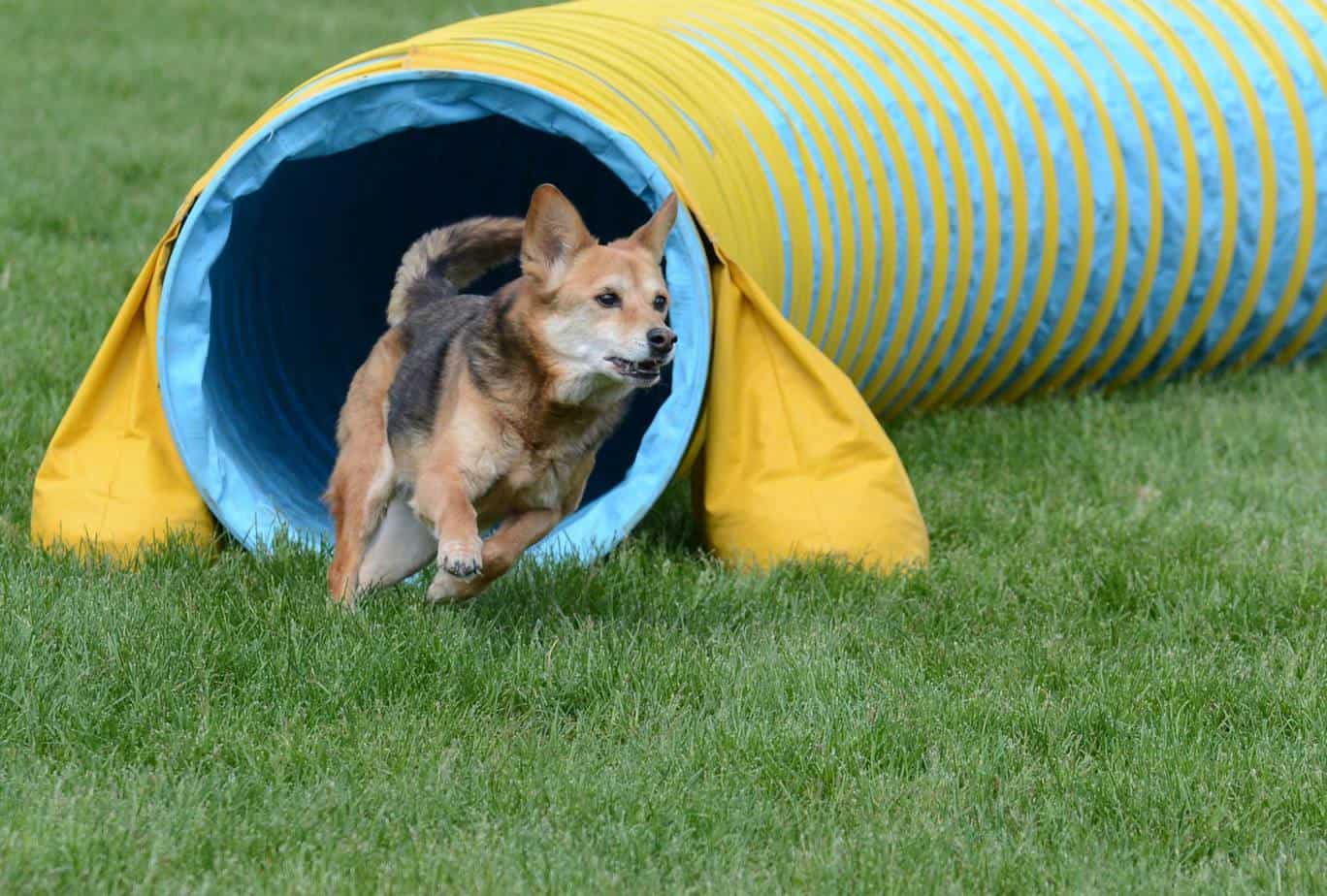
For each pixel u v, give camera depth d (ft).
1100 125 46.96
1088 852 23.15
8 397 43.01
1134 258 48.06
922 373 45.83
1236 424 47.24
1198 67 49.83
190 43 107.34
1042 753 26.55
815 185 39.37
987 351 46.80
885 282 42.19
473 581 30.25
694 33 41.78
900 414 47.93
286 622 29.35
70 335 49.29
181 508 35.04
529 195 47.03
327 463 40.52
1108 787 24.84
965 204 43.68
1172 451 44.96
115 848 21.39
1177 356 52.11
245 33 111.55
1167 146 48.29
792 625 31.24
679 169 34.19
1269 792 24.86
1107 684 28.76
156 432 35.65
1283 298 52.06
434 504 29.19
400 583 32.65
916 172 42.68
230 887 21.15
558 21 40.19
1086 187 46.47
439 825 23.06
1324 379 53.21
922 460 43.68
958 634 31.50
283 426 40.09
